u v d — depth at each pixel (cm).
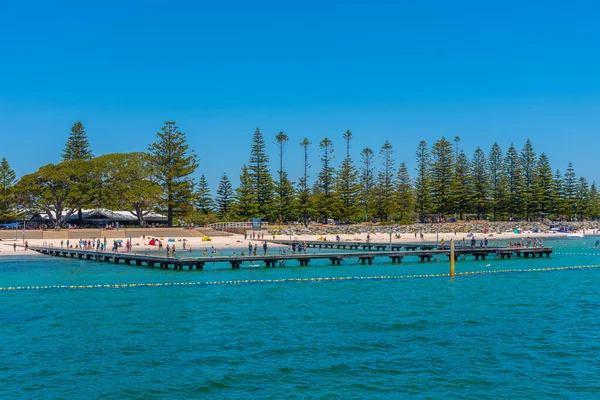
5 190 11181
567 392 2108
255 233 10394
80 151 12512
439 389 2133
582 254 7938
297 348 2658
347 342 2752
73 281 5038
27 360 2497
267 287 4591
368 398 2048
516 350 2612
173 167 11369
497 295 4109
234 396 2077
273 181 12338
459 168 13488
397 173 13950
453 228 12731
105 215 12506
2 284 4850
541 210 14000
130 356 2553
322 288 4516
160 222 13112
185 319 3309
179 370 2358
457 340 2783
